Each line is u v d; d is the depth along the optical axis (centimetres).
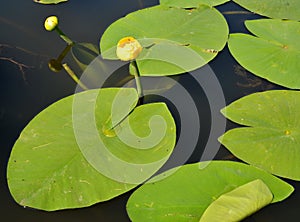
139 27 199
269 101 188
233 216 172
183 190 176
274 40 199
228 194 174
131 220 173
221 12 207
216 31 199
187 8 206
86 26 203
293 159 180
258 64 195
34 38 201
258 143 182
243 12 207
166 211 174
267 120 185
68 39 199
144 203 175
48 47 199
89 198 175
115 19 204
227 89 192
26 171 177
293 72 193
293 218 176
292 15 205
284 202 177
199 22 201
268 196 175
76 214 176
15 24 203
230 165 179
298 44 198
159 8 204
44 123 183
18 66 195
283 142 182
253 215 177
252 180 177
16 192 175
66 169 178
